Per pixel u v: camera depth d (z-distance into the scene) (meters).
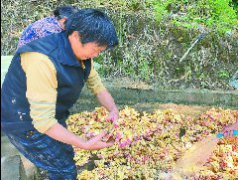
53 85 2.03
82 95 4.05
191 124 3.98
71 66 2.07
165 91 4.06
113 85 4.04
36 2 4.48
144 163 3.44
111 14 4.25
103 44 1.99
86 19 1.94
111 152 3.58
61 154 2.41
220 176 3.20
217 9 4.50
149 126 3.91
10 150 3.00
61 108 2.27
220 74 4.09
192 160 3.45
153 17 4.28
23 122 2.23
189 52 4.09
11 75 2.16
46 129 2.04
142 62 4.11
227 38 4.14
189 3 4.59
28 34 2.11
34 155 2.39
